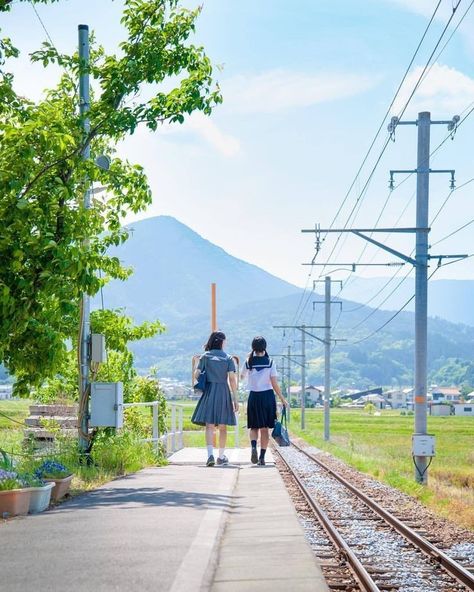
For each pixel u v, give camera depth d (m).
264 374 17.89
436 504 17.61
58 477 11.70
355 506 16.77
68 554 7.76
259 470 17.05
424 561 10.55
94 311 20.53
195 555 7.73
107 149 18.14
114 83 14.57
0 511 9.97
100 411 16.39
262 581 7.08
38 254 12.32
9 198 12.18
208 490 13.02
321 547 11.17
